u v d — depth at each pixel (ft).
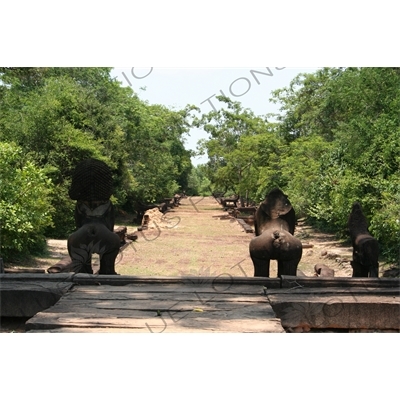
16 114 64.90
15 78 66.74
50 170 58.03
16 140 62.54
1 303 24.77
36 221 44.80
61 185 63.31
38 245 51.08
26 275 26.63
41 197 47.14
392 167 46.03
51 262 47.62
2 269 30.99
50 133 64.03
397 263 42.80
